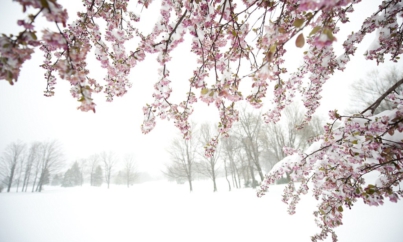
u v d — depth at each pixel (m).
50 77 1.78
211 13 1.59
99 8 2.04
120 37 2.17
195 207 10.98
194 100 1.96
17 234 7.86
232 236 6.05
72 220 9.81
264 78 1.15
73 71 0.99
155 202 14.14
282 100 2.32
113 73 2.17
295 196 3.55
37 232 8.06
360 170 1.99
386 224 5.41
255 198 11.88
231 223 7.30
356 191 1.93
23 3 0.76
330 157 2.28
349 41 2.04
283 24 1.24
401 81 2.05
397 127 1.64
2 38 0.80
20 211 12.62
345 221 6.09
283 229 6.12
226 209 9.70
